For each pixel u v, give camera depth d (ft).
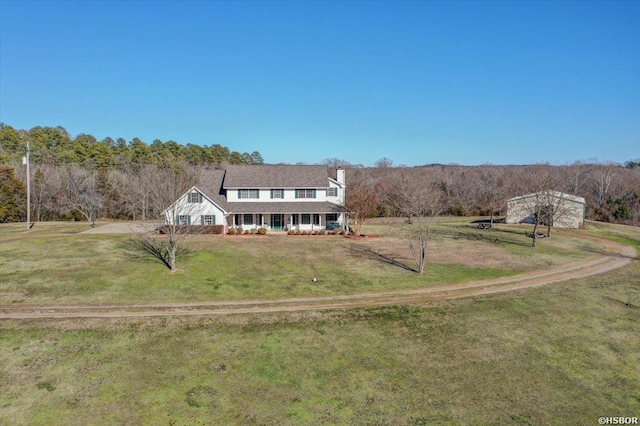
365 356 58.03
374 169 386.73
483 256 118.93
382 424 43.45
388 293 85.25
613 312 75.87
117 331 64.34
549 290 87.86
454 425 43.52
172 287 85.97
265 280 92.22
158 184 122.72
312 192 162.30
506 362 57.16
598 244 141.38
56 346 58.90
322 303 78.74
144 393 48.14
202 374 52.54
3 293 79.56
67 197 213.05
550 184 165.89
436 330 66.80
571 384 52.01
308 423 43.32
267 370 53.83
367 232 159.94
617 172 303.89
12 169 194.80
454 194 257.14
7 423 42.24
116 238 133.49
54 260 103.60
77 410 44.70
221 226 147.64
